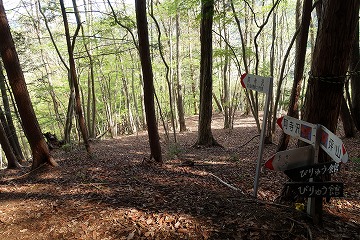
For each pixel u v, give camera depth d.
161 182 5.43
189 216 3.61
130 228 3.44
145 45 6.84
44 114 21.56
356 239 3.06
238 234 3.12
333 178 6.01
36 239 3.47
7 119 11.44
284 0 11.14
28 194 5.14
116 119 24.44
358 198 4.73
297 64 6.16
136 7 6.58
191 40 19.33
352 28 3.01
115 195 4.57
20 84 6.62
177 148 10.73
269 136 11.19
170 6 12.38
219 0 9.89
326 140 2.78
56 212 4.12
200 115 11.80
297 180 2.97
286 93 14.06
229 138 14.80
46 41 16.91
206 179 5.96
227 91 17.00
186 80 25.94
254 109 10.74
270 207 3.70
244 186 5.61
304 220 3.31
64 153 11.41
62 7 7.53
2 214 4.26
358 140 10.00
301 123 3.13
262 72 15.57
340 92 3.22
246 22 14.83
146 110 7.38
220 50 11.03
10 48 6.48
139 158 9.11
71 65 8.27
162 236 3.24
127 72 22.62
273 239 3.00
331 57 3.08
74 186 5.30
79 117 8.83
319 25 3.21
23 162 11.40
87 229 3.52
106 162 8.02
